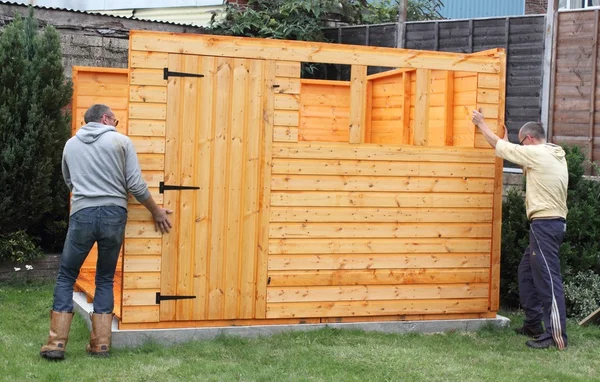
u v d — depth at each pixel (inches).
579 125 363.6
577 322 307.1
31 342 260.7
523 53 380.8
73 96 339.3
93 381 224.4
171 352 251.9
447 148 286.4
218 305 267.3
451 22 404.5
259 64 267.6
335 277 277.3
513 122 383.6
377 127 355.6
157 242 260.8
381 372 235.8
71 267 248.4
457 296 289.3
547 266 273.4
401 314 284.2
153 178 260.2
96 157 247.0
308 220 274.2
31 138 335.0
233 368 235.9
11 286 336.8
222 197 266.2
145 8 495.8
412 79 320.5
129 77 257.3
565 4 543.2
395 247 282.4
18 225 345.4
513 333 288.4
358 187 278.5
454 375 235.6
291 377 229.5
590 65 360.2
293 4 455.2
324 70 455.2
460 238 288.8
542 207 274.4
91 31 403.9
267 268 271.4
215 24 452.1
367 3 517.0
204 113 263.6
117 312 270.2
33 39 346.9
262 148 269.3
